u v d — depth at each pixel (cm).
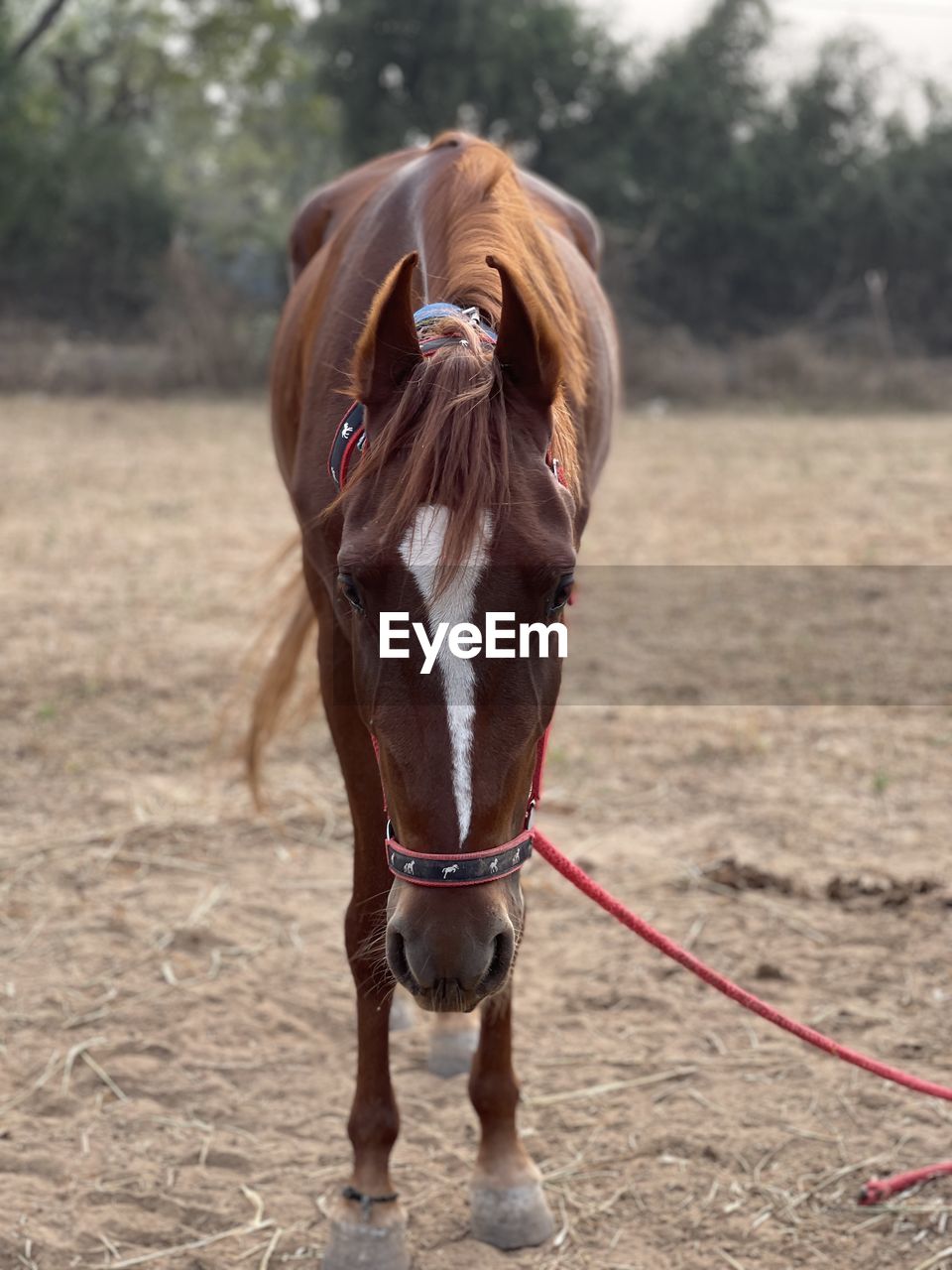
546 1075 292
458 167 249
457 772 166
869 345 2209
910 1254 237
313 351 256
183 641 609
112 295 2289
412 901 171
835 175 2341
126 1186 255
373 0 2139
